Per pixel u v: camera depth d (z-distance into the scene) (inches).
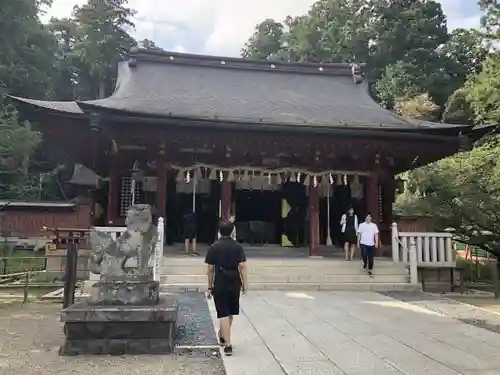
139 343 282.0
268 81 940.6
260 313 400.8
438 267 606.9
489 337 322.3
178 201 814.5
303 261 617.0
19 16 1478.8
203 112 685.9
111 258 310.0
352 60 2362.2
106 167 754.2
